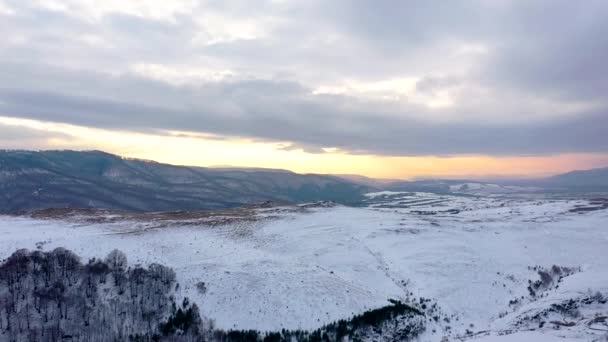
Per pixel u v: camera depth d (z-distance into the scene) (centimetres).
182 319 4881
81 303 4856
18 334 4372
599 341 4050
